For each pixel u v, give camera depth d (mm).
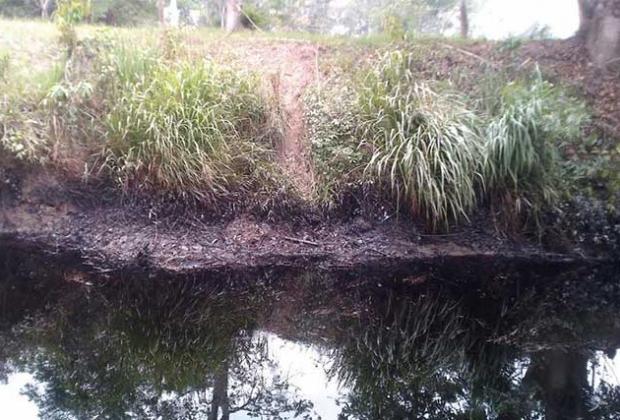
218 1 10242
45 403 3178
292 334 4309
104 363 3725
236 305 4750
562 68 6703
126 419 3047
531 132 5266
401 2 8055
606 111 6223
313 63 6645
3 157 5180
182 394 3381
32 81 5473
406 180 5305
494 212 5543
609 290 5270
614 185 5531
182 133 5258
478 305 4895
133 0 10414
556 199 5461
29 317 4270
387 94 5582
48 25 6887
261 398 3369
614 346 4125
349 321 4551
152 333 4211
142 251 5109
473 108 5672
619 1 6500
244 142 5555
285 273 5180
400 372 3762
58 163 5262
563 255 5523
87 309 4457
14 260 4957
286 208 5520
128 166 5145
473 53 6863
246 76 5852
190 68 5543
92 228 5234
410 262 5395
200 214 5367
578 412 3254
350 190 5539
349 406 3332
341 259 5344
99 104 5422
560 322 4562
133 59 5578
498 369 3795
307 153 5773
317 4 10336
